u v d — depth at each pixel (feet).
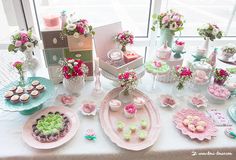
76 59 4.23
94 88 4.55
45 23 4.21
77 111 3.94
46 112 3.76
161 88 4.70
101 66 4.60
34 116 3.66
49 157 3.14
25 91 3.89
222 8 6.11
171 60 4.57
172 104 4.13
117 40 4.65
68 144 3.30
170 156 3.34
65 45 4.22
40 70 5.06
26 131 3.38
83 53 4.36
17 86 4.02
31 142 3.19
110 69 4.42
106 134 3.41
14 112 3.84
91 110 3.91
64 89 4.48
